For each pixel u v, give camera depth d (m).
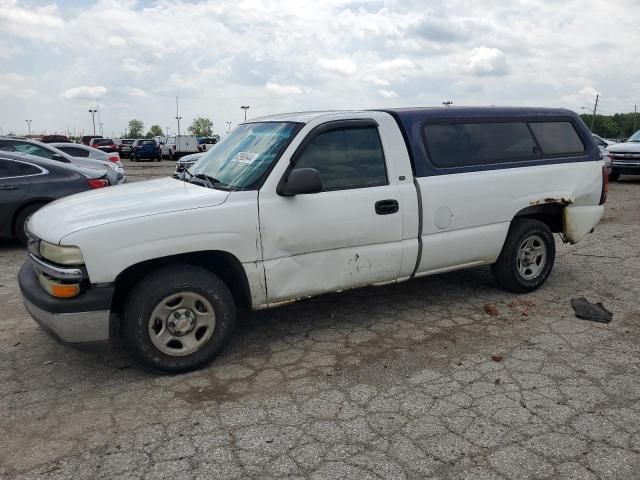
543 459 2.83
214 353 3.96
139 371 3.94
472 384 3.65
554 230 5.82
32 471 2.81
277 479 2.70
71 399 3.55
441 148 4.79
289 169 4.05
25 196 7.99
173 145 45.75
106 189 4.58
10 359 4.18
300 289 4.17
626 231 8.60
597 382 3.65
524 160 5.23
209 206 3.79
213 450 2.96
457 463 2.81
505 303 5.27
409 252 4.58
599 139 18.98
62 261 3.47
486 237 5.03
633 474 2.71
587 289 5.66
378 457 2.87
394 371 3.88
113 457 2.91
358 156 4.37
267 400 3.50
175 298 3.78
